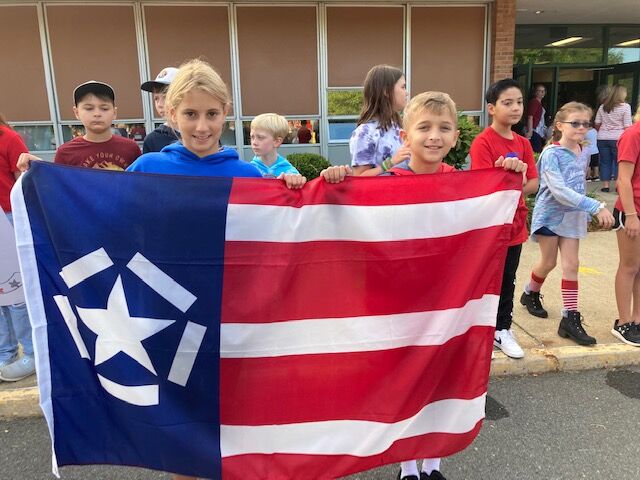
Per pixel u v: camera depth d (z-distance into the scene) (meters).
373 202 2.11
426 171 2.38
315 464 2.04
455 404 2.19
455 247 2.15
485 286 2.19
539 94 11.23
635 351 3.65
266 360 2.05
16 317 3.34
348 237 2.09
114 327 2.00
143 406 1.99
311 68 8.75
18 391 3.24
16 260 3.13
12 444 2.88
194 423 2.02
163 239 2.00
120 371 2.00
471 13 8.99
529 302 4.38
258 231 2.04
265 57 8.60
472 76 9.20
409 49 8.93
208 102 2.07
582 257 5.95
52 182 1.98
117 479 2.57
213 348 2.03
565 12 10.62
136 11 8.17
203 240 2.02
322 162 7.83
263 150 3.82
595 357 3.62
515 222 2.90
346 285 2.09
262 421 2.05
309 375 2.07
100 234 1.99
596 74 12.59
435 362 2.14
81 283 2.00
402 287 2.12
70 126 8.44
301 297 2.07
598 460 2.64
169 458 2.00
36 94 8.28
